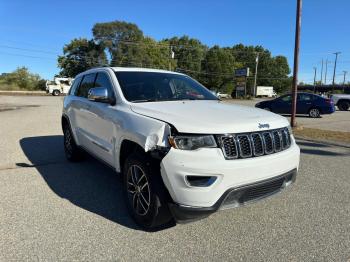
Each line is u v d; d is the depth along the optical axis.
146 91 4.82
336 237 3.70
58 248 3.41
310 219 4.16
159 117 3.72
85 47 94.75
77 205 4.55
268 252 3.37
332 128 13.92
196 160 3.29
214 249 3.42
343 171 6.42
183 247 3.46
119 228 3.87
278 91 117.88
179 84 5.34
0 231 3.77
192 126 3.41
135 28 93.81
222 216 4.21
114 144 4.44
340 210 4.45
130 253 3.34
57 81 58.00
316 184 5.57
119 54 91.31
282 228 3.91
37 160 7.05
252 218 4.17
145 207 3.79
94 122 5.26
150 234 3.73
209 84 101.06
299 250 3.42
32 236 3.66
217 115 3.79
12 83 80.75
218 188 3.32
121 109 4.42
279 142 3.86
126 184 4.07
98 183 5.48
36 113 18.91
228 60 99.88
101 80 5.41
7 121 14.52
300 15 12.48
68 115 6.61
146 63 92.81
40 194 4.96
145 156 3.66
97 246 3.46
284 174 3.79
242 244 3.53
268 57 115.62
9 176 5.86
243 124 3.56
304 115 22.56
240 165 3.38
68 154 6.89
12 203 4.60
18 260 3.19
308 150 8.52
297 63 12.70
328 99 20.36
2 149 8.20
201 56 104.88
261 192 3.62
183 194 3.32
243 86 71.19
